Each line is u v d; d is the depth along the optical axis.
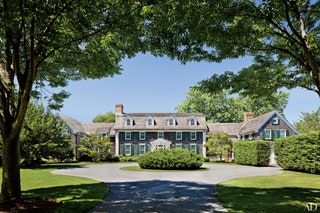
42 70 14.44
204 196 14.55
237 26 9.62
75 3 9.34
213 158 51.72
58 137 35.94
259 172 27.89
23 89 11.22
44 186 18.12
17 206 11.03
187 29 9.43
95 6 9.55
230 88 12.66
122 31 10.67
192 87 12.70
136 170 29.95
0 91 11.55
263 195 14.56
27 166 34.19
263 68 12.62
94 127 62.38
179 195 14.86
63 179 21.52
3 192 11.62
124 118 56.00
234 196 14.27
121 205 12.32
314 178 22.23
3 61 12.12
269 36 10.83
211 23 9.16
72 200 13.20
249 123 58.09
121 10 9.96
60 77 15.67
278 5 9.04
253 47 10.78
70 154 43.59
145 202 12.97
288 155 29.58
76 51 13.34
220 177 23.48
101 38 11.19
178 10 8.40
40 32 9.78
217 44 10.34
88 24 10.26
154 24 9.23
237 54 10.88
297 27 10.42
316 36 9.33
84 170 29.80
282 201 12.95
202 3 8.36
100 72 14.40
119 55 13.24
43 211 10.77
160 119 56.25
